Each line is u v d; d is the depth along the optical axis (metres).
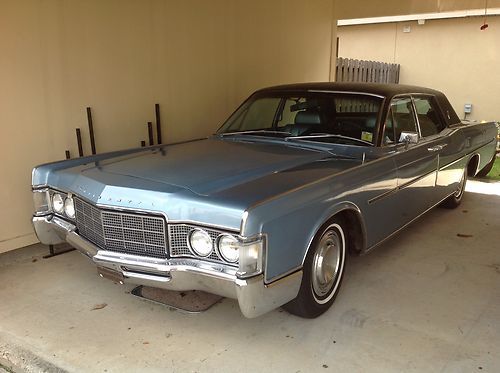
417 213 4.48
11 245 4.23
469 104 11.85
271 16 7.03
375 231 3.66
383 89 4.18
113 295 3.61
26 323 3.22
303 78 8.03
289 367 2.75
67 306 3.45
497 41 11.25
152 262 2.78
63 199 3.41
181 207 2.68
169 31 5.45
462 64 11.80
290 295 2.82
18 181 4.23
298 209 2.74
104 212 2.91
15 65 4.08
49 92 4.36
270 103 4.43
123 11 4.91
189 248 2.70
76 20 4.49
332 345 2.96
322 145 3.89
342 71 10.64
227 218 2.52
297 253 2.79
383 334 3.07
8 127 4.10
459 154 5.40
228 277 2.54
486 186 7.25
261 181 2.95
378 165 3.60
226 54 6.31
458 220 5.51
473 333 3.10
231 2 6.24
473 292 3.68
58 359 2.83
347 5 8.64
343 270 3.47
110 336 3.06
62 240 3.69
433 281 3.87
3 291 3.68
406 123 4.32
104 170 3.30
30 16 4.13
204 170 3.20
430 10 8.74
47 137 4.41
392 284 3.80
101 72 4.80
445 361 2.79
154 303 3.47
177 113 5.73
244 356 2.85
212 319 3.25
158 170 3.22
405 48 12.45
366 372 2.70
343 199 3.14
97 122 4.84
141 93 5.25
